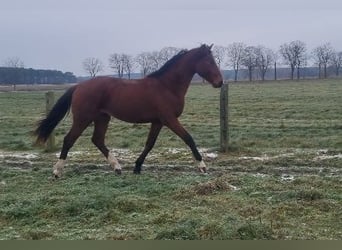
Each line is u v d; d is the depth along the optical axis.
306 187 7.35
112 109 8.58
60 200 6.60
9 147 12.35
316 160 9.87
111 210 6.09
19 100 35.88
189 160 10.23
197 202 6.65
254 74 94.69
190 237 5.12
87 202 6.38
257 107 24.50
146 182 7.89
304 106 24.16
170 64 8.55
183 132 8.55
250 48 92.25
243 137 13.45
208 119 19.44
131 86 8.52
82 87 8.67
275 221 5.73
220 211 6.18
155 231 5.38
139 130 15.45
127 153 11.32
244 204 6.49
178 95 8.56
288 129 15.05
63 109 8.90
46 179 8.34
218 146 11.95
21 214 6.10
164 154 11.02
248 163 9.70
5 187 7.75
